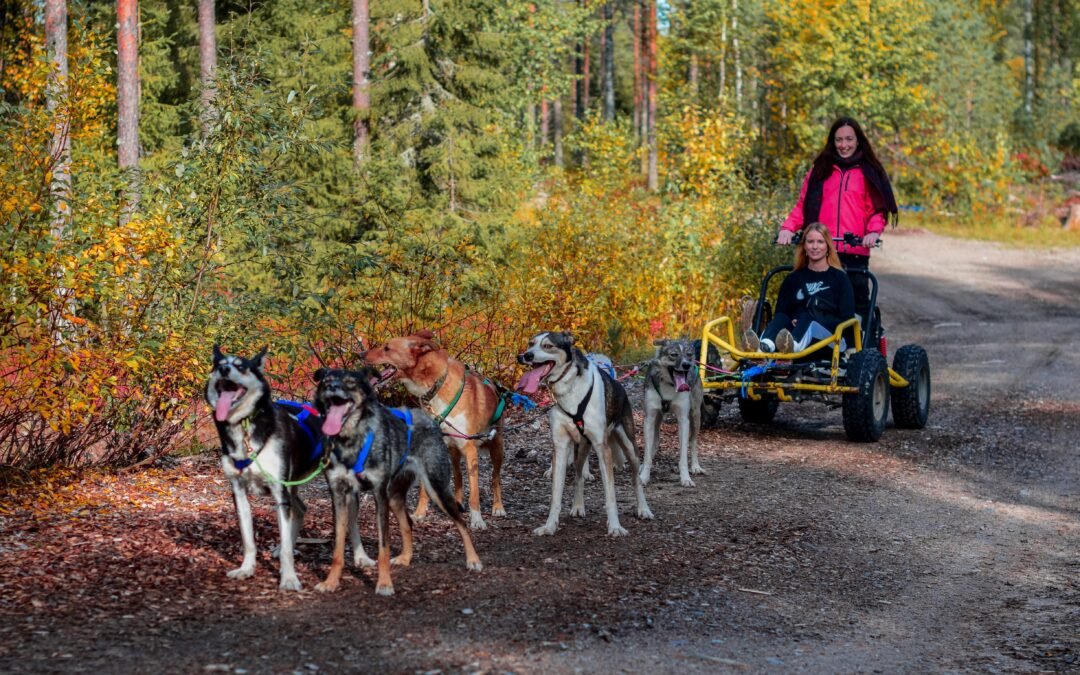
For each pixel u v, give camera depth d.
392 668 4.94
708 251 19.08
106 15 22.94
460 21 21.66
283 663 4.94
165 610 5.62
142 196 9.84
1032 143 47.59
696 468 9.73
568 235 15.18
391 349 7.41
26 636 5.12
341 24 23.12
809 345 11.30
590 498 8.76
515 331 13.12
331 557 6.82
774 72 35.28
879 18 34.81
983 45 48.22
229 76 10.35
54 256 8.00
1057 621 6.07
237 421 5.93
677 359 8.99
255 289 10.57
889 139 38.97
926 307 26.08
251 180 10.35
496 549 7.09
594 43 57.94
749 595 6.36
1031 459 10.77
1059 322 23.42
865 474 9.89
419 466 6.41
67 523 7.16
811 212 12.48
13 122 9.23
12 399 7.88
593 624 5.68
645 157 41.16
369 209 16.78
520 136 32.38
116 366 8.47
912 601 6.43
